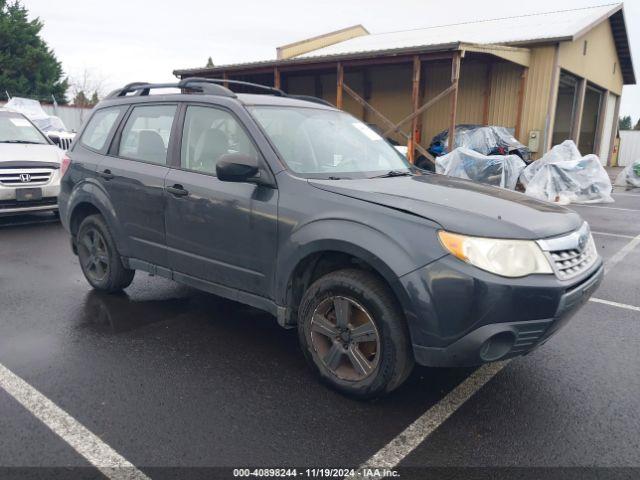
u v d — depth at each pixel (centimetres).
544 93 1636
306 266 334
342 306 311
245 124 364
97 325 423
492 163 1202
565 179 1212
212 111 391
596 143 2302
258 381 336
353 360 310
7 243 702
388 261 283
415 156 1606
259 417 294
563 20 1884
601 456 265
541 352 390
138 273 569
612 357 383
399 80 1966
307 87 2234
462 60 1695
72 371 343
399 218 290
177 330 416
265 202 339
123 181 434
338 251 306
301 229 320
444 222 280
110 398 311
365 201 306
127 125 455
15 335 399
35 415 291
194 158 393
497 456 264
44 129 1752
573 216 332
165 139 417
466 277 268
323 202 317
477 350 273
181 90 440
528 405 313
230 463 254
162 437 273
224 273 373
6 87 3784
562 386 338
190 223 385
